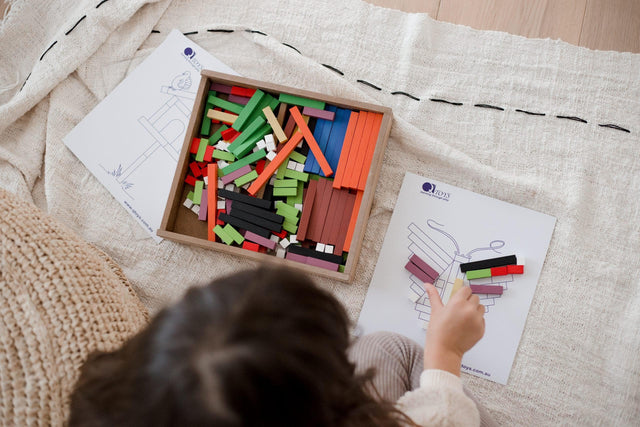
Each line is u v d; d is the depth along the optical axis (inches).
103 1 39.8
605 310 35.1
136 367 14.3
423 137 37.2
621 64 37.7
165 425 13.2
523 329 35.4
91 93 40.8
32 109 40.5
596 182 36.7
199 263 37.7
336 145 36.6
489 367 35.1
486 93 38.4
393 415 19.5
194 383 12.6
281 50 39.1
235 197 36.1
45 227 28.5
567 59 38.2
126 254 38.2
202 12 40.9
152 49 40.6
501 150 37.7
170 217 36.3
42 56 39.8
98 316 27.5
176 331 13.8
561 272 35.7
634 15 38.9
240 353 12.9
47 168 39.2
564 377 34.6
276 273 15.7
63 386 25.8
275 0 40.6
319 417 14.3
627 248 35.7
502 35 38.9
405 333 35.9
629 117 37.1
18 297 26.3
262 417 13.2
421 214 37.1
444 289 36.2
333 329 15.7
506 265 35.8
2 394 25.0
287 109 37.3
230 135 37.4
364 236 37.4
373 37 39.7
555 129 37.6
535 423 34.3
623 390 33.8
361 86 39.3
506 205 36.6
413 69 39.1
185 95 39.6
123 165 39.3
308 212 35.9
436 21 39.7
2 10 42.4
